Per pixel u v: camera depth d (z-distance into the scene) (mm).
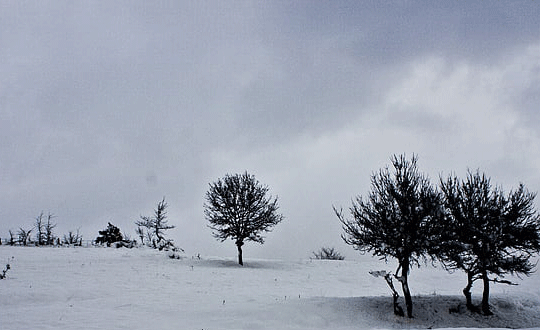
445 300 15484
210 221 31500
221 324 11203
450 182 16078
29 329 9805
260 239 31406
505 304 15359
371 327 12102
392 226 14328
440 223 14219
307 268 28719
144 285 18188
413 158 15141
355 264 31109
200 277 21734
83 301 13984
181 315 12039
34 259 25625
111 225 45312
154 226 47031
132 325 10547
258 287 19375
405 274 14125
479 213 14773
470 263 14758
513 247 15016
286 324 11586
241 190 31750
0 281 17422
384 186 15133
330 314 12797
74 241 50281
